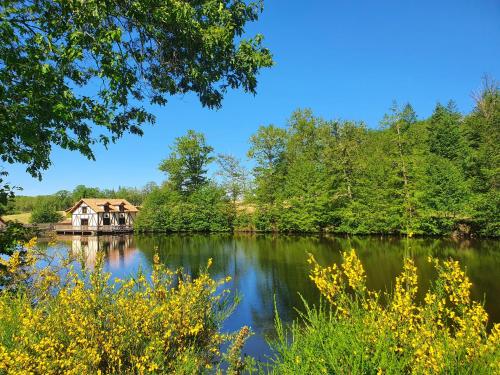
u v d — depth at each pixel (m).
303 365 3.01
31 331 3.29
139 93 6.85
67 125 6.62
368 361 2.82
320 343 3.09
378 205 34.97
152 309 3.84
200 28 5.97
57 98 5.82
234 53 6.44
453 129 42.09
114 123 6.86
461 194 31.17
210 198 54.62
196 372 3.74
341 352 2.92
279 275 17.56
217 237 44.50
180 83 6.90
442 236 31.55
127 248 33.38
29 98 5.78
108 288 3.81
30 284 4.91
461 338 2.99
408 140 36.66
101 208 63.19
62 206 87.38
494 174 30.44
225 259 23.84
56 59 5.64
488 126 38.03
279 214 45.56
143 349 3.58
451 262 3.54
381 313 3.42
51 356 3.17
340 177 41.47
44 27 5.66
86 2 5.20
